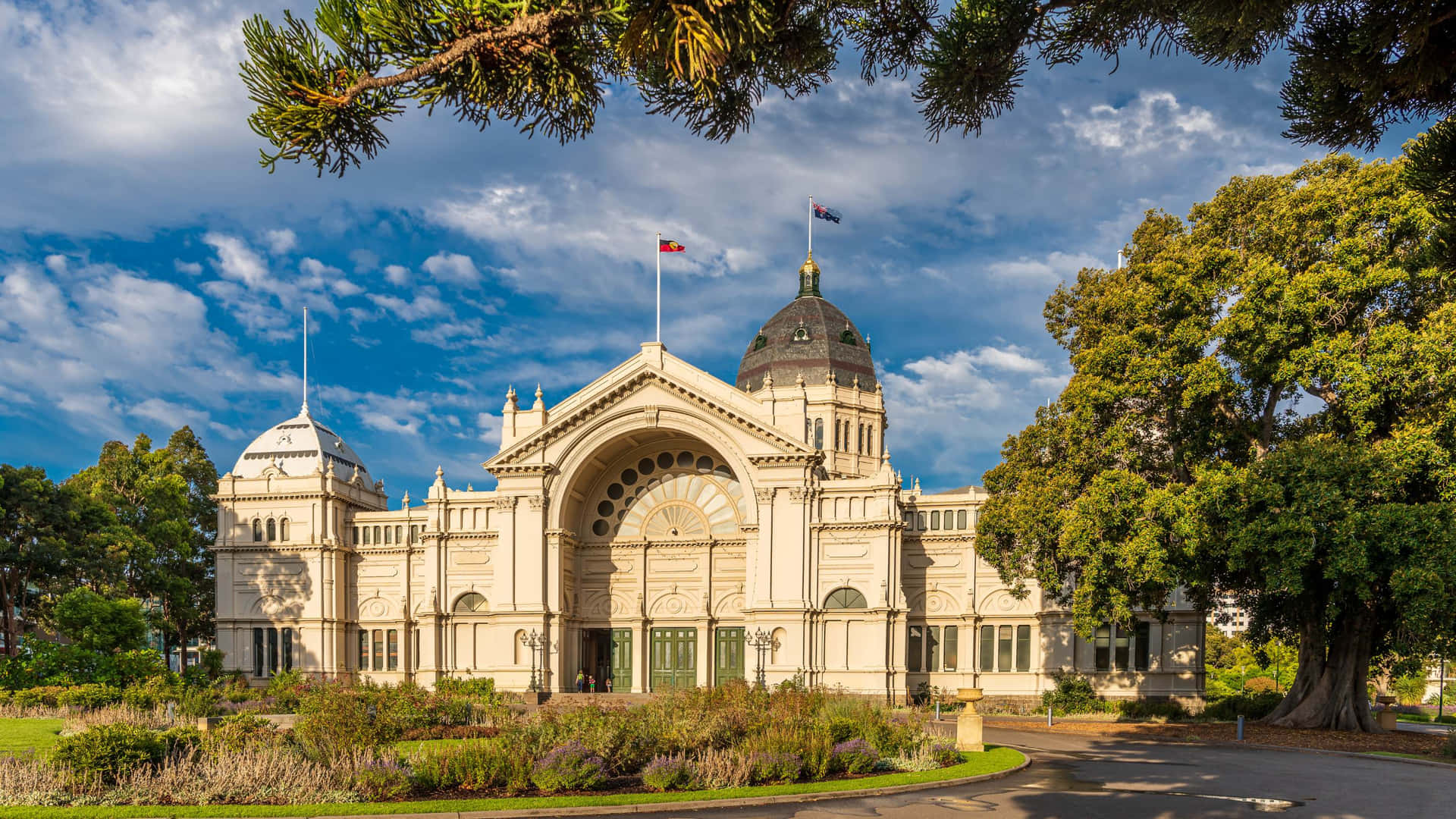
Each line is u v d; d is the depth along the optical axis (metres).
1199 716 59.16
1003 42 11.77
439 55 8.80
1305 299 42.81
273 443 85.38
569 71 9.30
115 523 77.06
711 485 73.44
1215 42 11.80
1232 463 47.91
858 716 34.88
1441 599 37.50
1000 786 28.44
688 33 8.04
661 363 71.44
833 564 67.50
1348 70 11.18
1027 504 50.75
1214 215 50.50
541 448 70.81
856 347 92.06
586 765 26.81
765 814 23.86
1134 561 43.69
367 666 77.81
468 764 26.91
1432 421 40.81
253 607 77.50
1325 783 29.86
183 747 27.47
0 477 67.62
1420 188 11.95
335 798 24.55
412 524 79.19
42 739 37.03
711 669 71.31
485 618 73.19
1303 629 49.88
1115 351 47.56
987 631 68.56
